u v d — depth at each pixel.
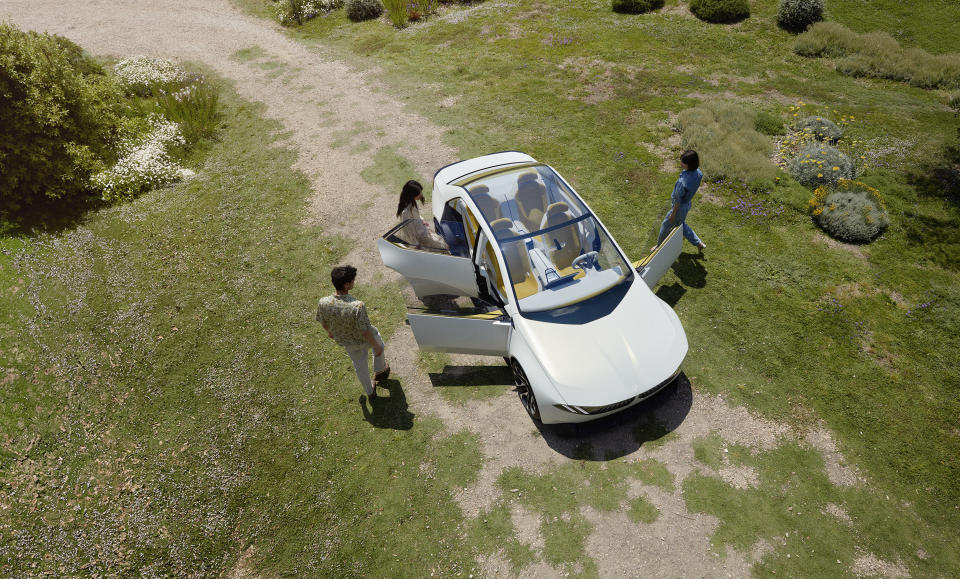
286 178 9.22
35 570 4.38
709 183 8.14
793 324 5.92
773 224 7.34
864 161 8.48
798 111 9.87
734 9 13.39
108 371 5.96
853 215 7.01
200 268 7.30
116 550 4.48
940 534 4.18
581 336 4.70
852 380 5.32
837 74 11.40
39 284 7.10
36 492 4.93
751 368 5.47
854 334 5.77
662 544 4.16
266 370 5.87
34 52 8.75
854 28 12.79
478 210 5.49
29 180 8.45
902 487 4.47
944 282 6.38
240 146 10.39
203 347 6.17
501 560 4.15
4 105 8.40
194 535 4.54
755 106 10.13
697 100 10.45
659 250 5.50
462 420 5.18
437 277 5.46
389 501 4.61
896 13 13.16
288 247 7.59
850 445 4.78
